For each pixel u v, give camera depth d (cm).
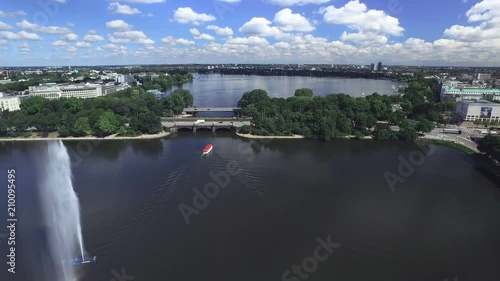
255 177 16475
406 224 12088
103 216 12506
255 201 13725
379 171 17725
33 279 9288
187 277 9362
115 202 13638
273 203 13575
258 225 11894
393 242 10988
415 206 13538
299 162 19338
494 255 10394
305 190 14925
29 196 14312
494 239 11250
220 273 9506
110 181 16000
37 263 9894
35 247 10650
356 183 15950
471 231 11731
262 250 10512
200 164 18525
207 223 12025
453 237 11338
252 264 9869
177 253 10388
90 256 10250
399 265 9881
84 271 9631
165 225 11894
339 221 12206
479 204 13838
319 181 16062
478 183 16188
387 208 13312
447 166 18788
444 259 10181
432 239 11188
